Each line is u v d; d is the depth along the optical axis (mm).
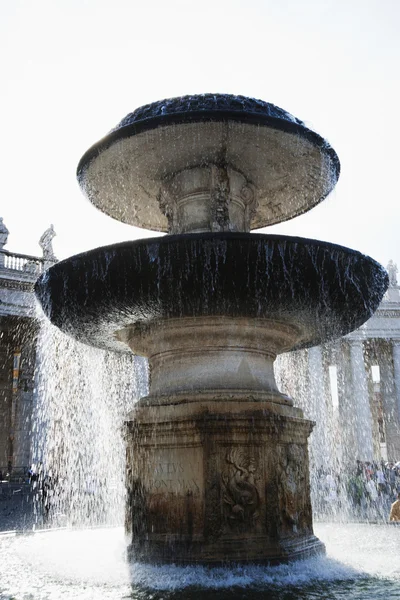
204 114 5512
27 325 30953
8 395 33156
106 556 5625
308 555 5227
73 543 6848
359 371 38469
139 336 6090
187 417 5164
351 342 38969
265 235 4770
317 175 6648
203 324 5602
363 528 8594
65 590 4328
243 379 5535
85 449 25734
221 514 4953
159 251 4832
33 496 19719
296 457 5551
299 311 5555
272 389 5777
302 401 33531
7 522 12266
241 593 4176
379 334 39312
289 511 5215
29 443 32344
